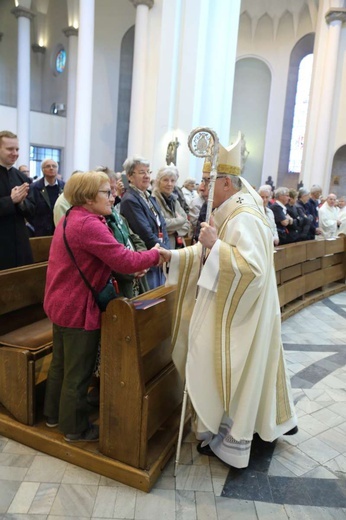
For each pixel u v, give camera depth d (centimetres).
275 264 422
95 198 175
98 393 238
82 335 182
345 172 1428
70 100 1573
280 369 214
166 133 1172
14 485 180
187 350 206
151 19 1183
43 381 246
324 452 216
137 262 176
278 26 1830
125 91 1655
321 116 1391
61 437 201
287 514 173
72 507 170
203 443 207
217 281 178
